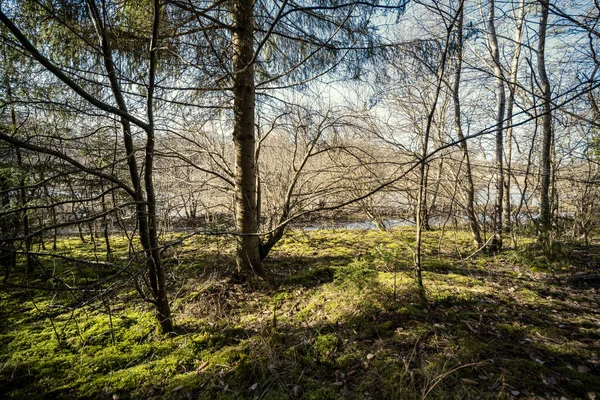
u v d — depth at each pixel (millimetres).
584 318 2844
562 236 5215
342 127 4438
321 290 3580
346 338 2598
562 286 3652
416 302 3072
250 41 3273
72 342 2674
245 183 3643
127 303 3361
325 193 5125
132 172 2326
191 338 2697
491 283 3713
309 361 2354
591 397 1877
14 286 1837
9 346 2631
